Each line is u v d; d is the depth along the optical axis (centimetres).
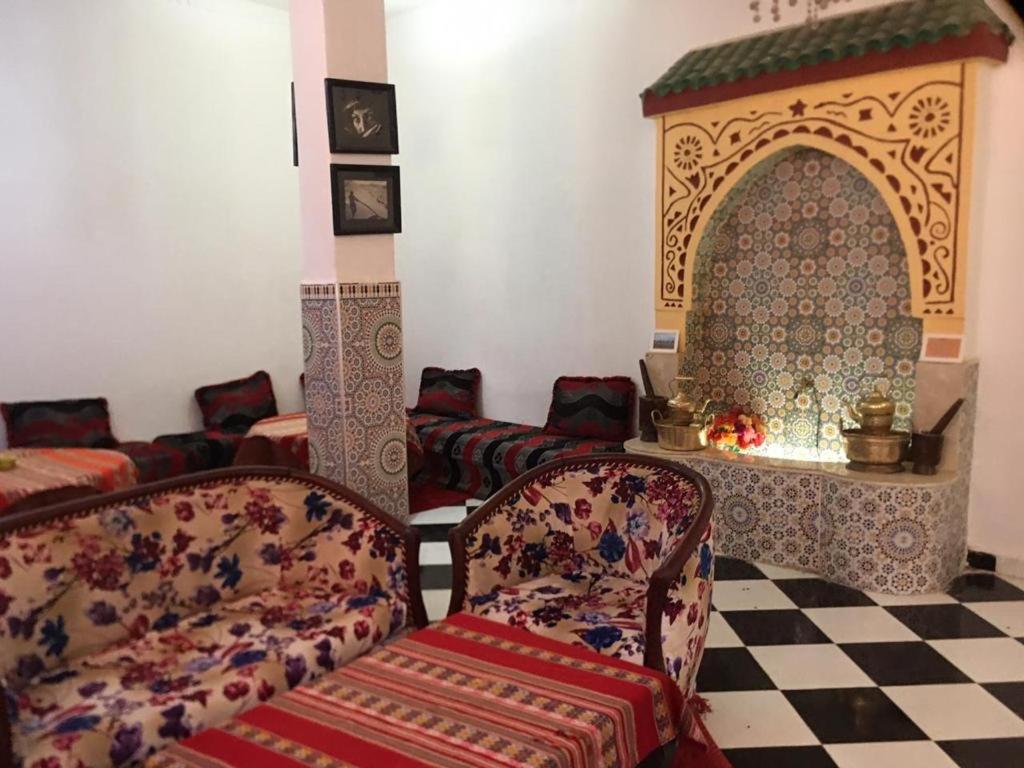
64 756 193
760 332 451
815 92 392
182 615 262
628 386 503
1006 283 372
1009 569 385
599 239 515
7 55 473
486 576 276
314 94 367
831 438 433
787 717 275
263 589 281
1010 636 328
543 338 555
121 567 247
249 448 467
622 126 493
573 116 518
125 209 528
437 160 603
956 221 363
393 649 226
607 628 247
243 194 589
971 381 377
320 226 374
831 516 385
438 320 623
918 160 369
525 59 538
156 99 538
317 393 389
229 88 577
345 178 367
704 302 469
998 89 365
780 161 431
